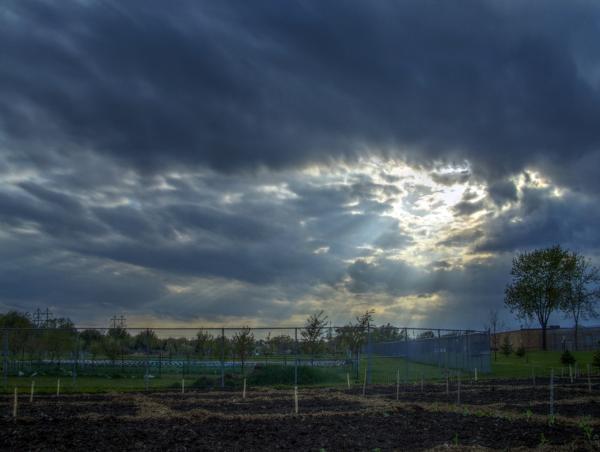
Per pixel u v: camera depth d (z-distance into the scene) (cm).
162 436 1520
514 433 1555
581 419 1805
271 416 1919
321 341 4353
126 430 1622
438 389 3106
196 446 1386
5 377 3319
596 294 7731
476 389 3066
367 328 3869
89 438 1482
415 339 5231
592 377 4072
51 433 1554
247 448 1363
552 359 6412
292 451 1328
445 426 1697
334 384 3594
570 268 7681
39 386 3356
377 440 1473
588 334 7725
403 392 2931
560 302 7706
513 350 7481
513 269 8019
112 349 4416
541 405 2241
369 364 3791
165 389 3241
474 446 1363
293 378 3634
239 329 3447
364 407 2206
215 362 4597
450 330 4303
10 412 2053
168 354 4519
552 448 1330
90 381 3725
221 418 1866
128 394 2900
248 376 3712
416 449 1352
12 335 4397
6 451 1315
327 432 1595
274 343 4456
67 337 4531
